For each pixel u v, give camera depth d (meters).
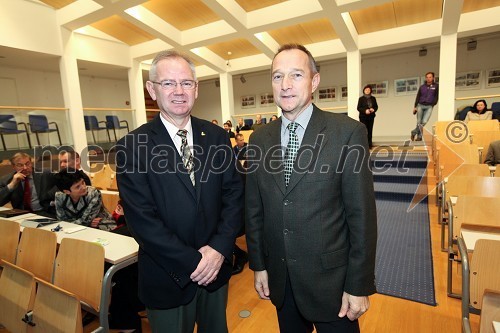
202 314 1.31
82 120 6.36
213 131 1.32
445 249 2.80
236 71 8.70
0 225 2.21
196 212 1.18
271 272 1.15
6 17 5.27
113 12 5.47
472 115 5.25
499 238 1.64
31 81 7.56
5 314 1.69
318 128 1.05
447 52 5.60
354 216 1.00
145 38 7.36
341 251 1.03
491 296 0.97
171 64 1.13
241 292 2.37
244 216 1.35
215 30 6.37
